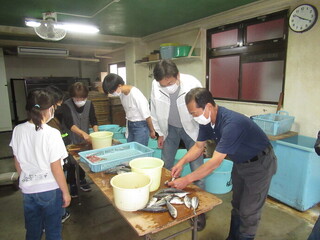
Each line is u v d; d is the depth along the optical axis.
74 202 2.63
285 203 2.48
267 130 2.57
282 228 2.11
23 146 1.34
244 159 1.47
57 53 6.38
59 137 1.37
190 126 2.03
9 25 4.27
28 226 1.43
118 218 2.33
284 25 2.89
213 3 3.11
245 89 3.54
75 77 8.40
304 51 2.69
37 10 3.38
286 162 2.40
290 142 2.48
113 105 5.86
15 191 2.94
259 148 1.44
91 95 5.60
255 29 3.27
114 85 2.22
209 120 1.40
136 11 3.43
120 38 5.36
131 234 2.09
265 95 3.28
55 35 3.24
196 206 1.16
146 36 5.35
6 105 6.29
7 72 7.61
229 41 3.68
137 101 2.38
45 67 8.27
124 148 2.03
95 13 3.50
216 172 2.62
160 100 2.12
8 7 3.23
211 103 1.35
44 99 1.31
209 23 3.79
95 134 2.25
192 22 4.08
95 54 7.63
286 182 2.43
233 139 1.30
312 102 2.68
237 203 1.68
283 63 2.98
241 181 1.59
